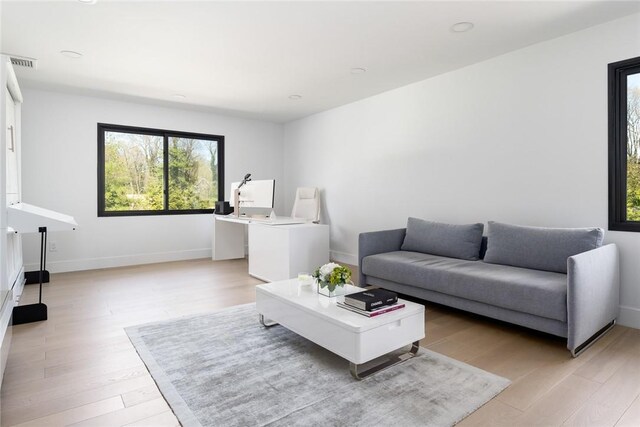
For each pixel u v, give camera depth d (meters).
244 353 2.36
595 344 2.48
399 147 4.59
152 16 2.73
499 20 2.81
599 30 2.88
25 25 2.87
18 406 1.76
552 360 2.25
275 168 6.73
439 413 1.70
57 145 4.75
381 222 4.89
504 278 2.62
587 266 2.32
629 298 2.78
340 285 2.43
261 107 5.55
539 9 2.64
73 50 3.35
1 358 1.82
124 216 5.26
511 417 1.67
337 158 5.57
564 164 3.10
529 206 3.34
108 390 1.92
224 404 1.78
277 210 6.76
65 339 2.59
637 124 2.78
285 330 2.75
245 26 2.89
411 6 2.60
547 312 2.35
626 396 1.83
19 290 3.64
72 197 4.87
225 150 6.15
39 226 2.95
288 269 3.95
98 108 5.01
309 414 1.70
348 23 2.85
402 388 1.92
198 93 4.77
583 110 2.98
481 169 3.71
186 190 5.84
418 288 3.24
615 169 2.84
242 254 5.98
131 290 3.91
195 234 5.88
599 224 2.92
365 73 4.01
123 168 5.29
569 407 1.74
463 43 3.23
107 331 2.74
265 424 1.63
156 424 1.64
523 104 3.36
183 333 2.69
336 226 5.64
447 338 2.61
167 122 5.57
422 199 4.33
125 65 3.74
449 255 3.49
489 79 3.62
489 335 2.67
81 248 4.95
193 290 3.92
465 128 3.84
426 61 3.65
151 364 2.20
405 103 4.48
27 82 4.29
